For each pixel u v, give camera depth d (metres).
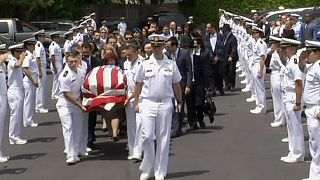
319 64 11.37
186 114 19.06
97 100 13.96
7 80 16.39
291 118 13.52
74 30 24.88
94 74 14.17
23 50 16.28
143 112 12.09
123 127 16.58
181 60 16.50
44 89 21.41
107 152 15.13
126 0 61.38
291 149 13.70
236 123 18.48
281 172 12.75
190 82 16.61
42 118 20.31
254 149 14.99
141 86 12.18
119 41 18.89
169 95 12.09
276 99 17.59
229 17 34.91
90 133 15.33
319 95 11.41
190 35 19.17
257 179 12.25
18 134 16.42
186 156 14.43
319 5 48.06
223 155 14.44
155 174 12.20
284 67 13.61
